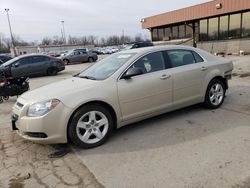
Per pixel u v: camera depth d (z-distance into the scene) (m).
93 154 3.98
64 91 4.16
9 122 5.99
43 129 3.90
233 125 4.73
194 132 4.52
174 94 5.05
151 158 3.71
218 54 21.23
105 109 4.29
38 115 3.92
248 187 2.88
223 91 5.90
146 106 4.71
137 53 4.85
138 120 4.73
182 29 27.53
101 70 4.92
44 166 3.71
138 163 3.59
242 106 5.87
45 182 3.29
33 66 15.30
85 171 3.49
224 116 5.25
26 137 4.09
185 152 3.80
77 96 4.08
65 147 4.30
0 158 4.05
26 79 8.31
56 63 16.22
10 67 14.58
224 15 21.80
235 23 21.03
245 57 17.53
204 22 23.88
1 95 8.05
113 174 3.36
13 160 3.96
